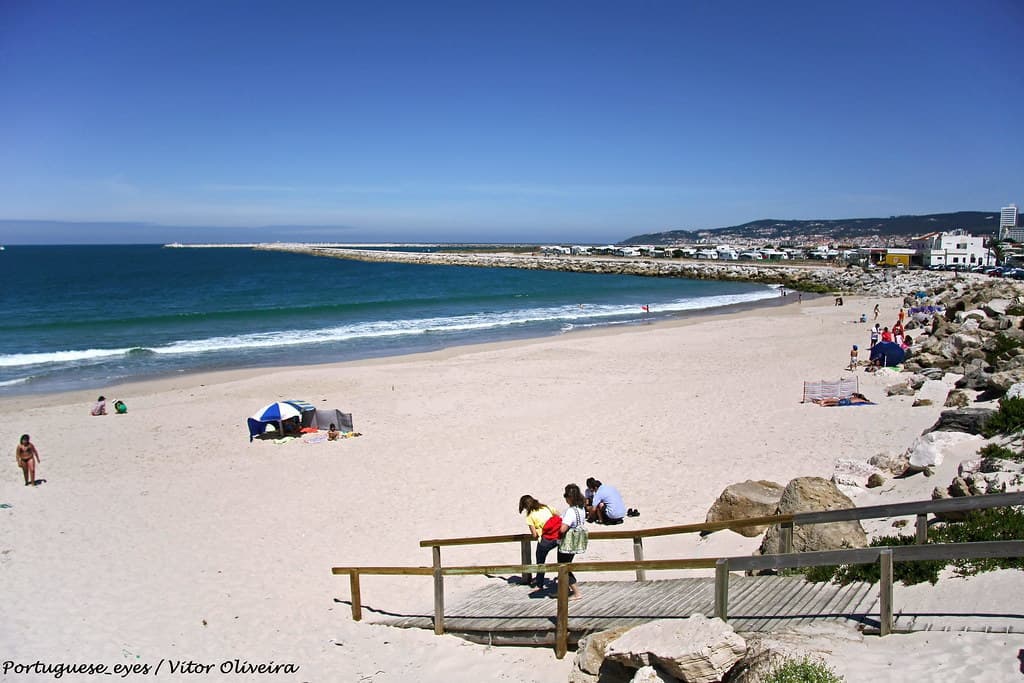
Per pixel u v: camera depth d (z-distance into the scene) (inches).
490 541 336.5
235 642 324.8
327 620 349.4
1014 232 6122.1
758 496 418.9
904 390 778.2
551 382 997.8
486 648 297.1
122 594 384.5
